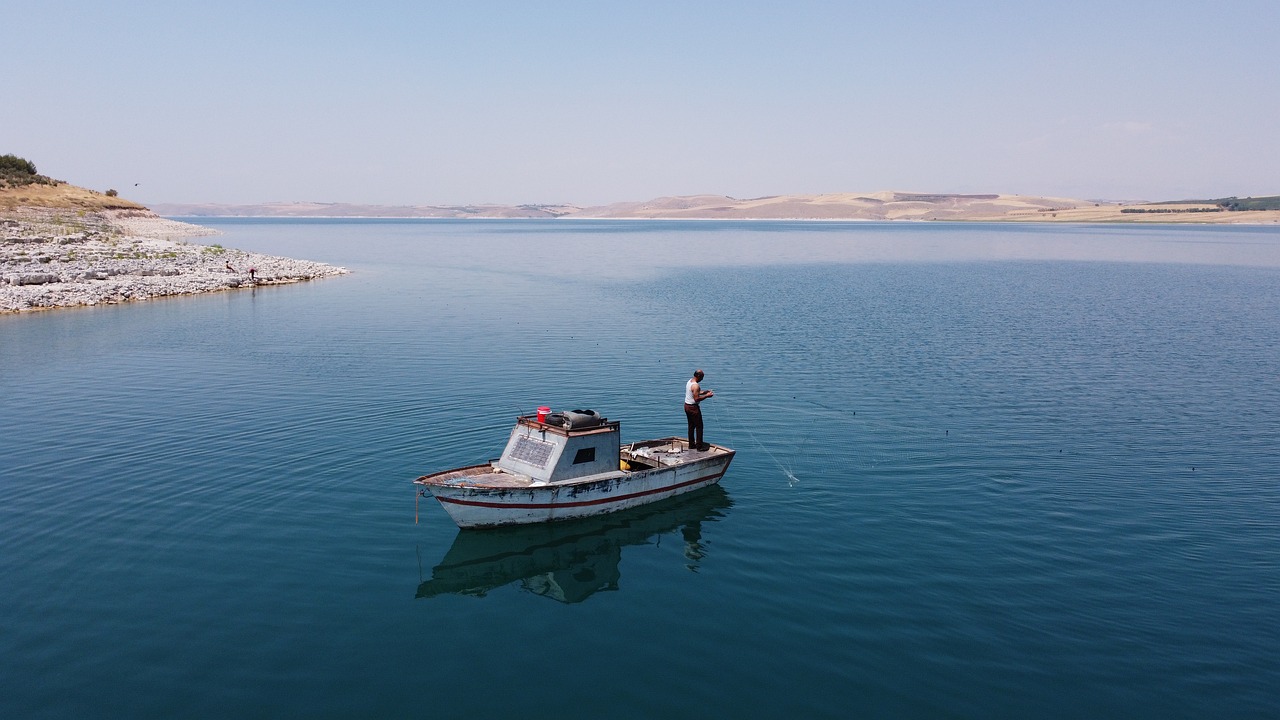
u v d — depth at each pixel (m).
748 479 25.81
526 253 147.12
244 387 35.97
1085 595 18.02
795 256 147.00
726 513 23.06
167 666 14.95
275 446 27.44
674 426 30.97
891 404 34.62
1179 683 14.77
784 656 15.70
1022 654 15.70
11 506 22.06
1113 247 183.12
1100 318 61.78
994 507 23.27
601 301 70.88
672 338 50.62
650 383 37.88
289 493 23.39
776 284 89.19
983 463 27.09
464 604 17.72
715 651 15.89
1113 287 87.06
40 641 15.65
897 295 78.00
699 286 86.12
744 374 40.25
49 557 19.12
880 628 16.70
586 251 156.25
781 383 38.41
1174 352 47.38
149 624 16.36
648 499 23.70
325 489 23.73
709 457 24.80
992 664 15.37
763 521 22.47
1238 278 98.94
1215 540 20.92
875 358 44.78
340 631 16.41
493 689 14.52
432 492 20.61
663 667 15.31
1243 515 22.59
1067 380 39.59
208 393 34.78
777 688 14.63
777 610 17.48
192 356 43.09
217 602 17.33
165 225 152.38
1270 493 24.30
